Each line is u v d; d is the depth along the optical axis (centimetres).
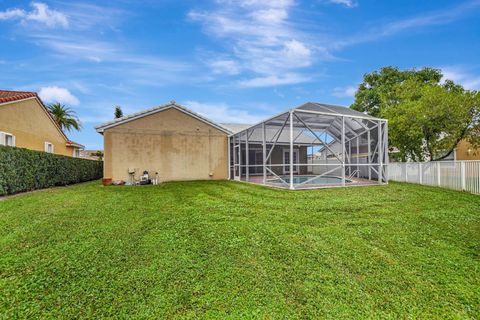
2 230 511
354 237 470
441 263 370
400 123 1348
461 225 545
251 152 2075
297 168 2270
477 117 1184
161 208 703
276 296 291
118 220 580
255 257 387
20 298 288
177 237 469
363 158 1719
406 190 1026
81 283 316
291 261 374
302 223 555
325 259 381
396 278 329
